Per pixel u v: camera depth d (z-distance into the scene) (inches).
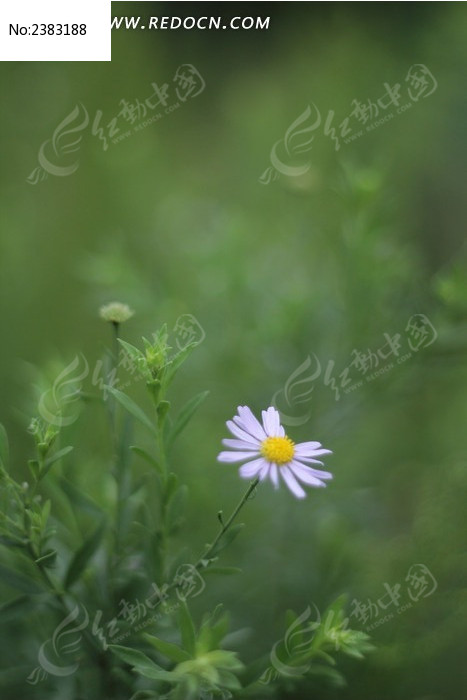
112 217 27.5
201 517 21.7
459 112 28.1
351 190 22.2
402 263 23.0
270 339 22.8
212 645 16.1
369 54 30.1
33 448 22.2
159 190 28.7
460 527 20.8
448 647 20.8
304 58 31.6
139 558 18.2
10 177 26.7
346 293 22.4
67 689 17.9
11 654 18.8
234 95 31.3
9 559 17.7
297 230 25.4
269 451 16.5
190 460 22.5
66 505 18.3
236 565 21.7
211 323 23.4
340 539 21.5
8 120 26.7
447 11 28.6
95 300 25.0
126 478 17.7
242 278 23.2
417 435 25.2
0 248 25.0
